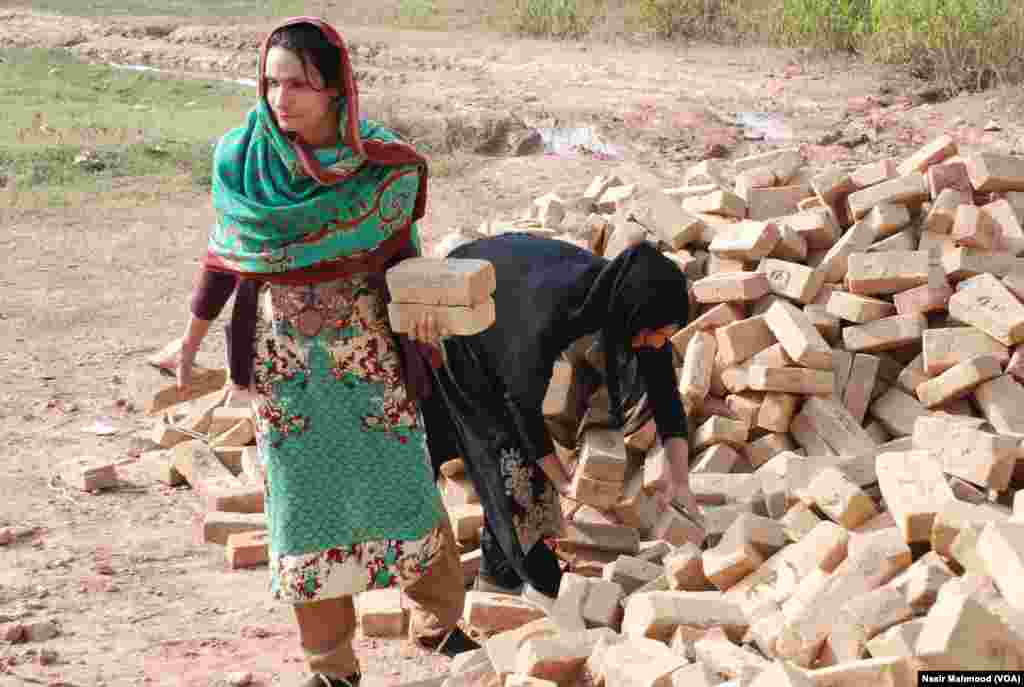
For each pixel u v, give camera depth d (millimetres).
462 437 4094
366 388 3301
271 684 3773
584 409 4832
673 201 5934
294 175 3146
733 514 4664
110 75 18609
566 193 7406
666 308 3836
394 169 3223
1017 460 4082
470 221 11461
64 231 11086
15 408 6805
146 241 10852
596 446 4535
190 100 17125
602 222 6082
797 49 18031
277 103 3074
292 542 3285
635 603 3701
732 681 3016
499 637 3697
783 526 4227
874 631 3336
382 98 16188
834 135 13938
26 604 4371
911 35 16234
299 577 3279
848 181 5824
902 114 14531
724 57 18141
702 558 4070
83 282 9602
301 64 3055
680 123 14781
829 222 5711
